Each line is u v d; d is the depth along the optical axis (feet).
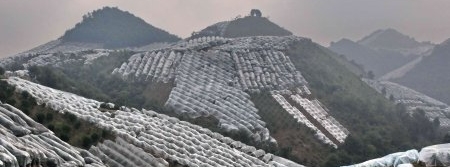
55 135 239.09
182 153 287.69
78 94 433.48
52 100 305.12
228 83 606.55
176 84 558.56
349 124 570.05
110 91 540.11
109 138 272.10
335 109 603.26
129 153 256.73
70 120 273.54
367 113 603.26
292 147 462.19
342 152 440.04
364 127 561.84
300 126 511.81
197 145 308.40
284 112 547.08
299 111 566.77
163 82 573.33
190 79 579.89
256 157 337.31
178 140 304.91
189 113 481.87
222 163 286.46
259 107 548.72
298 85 643.86
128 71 620.08
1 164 166.50
